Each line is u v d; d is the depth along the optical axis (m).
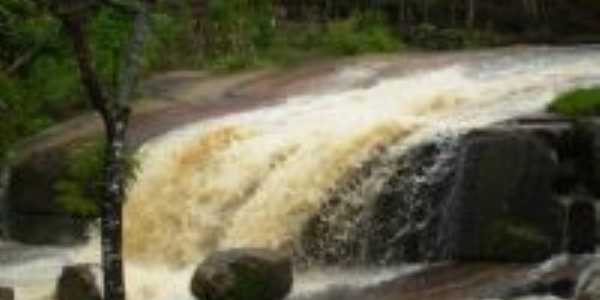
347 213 15.02
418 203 14.51
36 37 12.88
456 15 28.30
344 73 21.62
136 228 16.91
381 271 14.38
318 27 26.31
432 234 14.33
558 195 13.75
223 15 24.69
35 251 17.42
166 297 13.83
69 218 17.66
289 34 25.77
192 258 16.12
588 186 13.62
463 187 14.04
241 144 16.97
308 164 15.75
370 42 25.20
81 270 13.06
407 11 27.94
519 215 13.73
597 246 13.52
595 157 13.53
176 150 17.52
